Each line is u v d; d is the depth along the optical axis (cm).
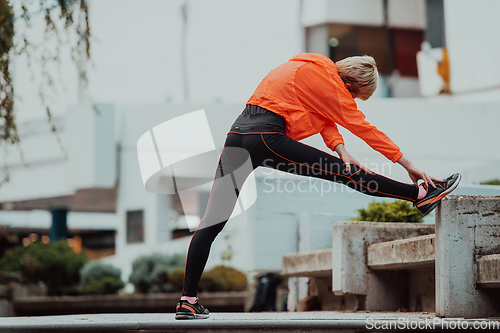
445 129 1126
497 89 1204
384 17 1485
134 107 1399
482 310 288
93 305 1146
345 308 454
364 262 395
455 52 1271
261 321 256
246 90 1525
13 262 1341
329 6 1432
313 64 284
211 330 254
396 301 396
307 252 477
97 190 1467
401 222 434
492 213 295
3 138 497
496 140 1109
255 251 564
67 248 1423
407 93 1504
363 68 292
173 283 1136
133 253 1402
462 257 290
